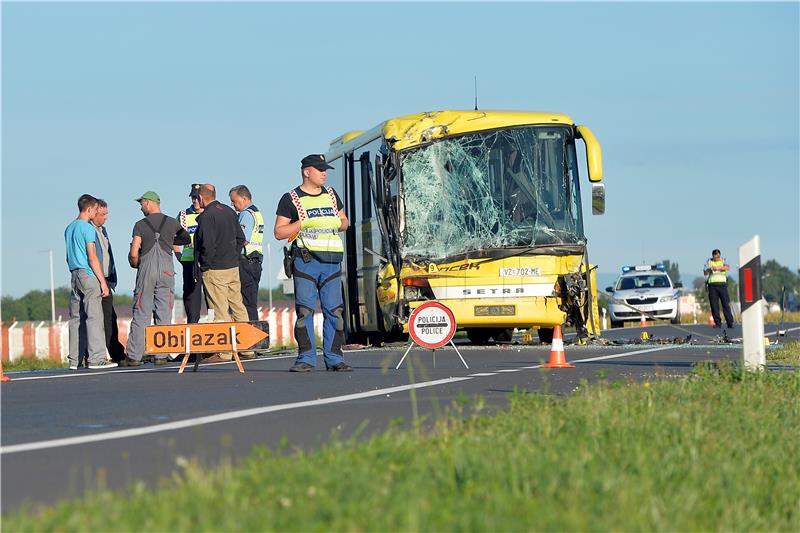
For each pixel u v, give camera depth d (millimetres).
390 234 60531
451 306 59625
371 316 65125
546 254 59188
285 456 19359
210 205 49219
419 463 17688
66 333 92375
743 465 19469
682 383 29562
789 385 31156
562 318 59344
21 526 14359
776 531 16594
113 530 13953
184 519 14258
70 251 48625
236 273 49500
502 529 14148
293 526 14172
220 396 32125
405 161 60500
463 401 24500
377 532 13922
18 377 42312
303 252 40906
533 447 19250
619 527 14750
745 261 34219
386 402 29812
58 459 20641
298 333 41344
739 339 65625
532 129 60281
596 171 59500
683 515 15734
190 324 42906
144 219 51000
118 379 39875
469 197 60031
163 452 21234
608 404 24375
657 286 126812
